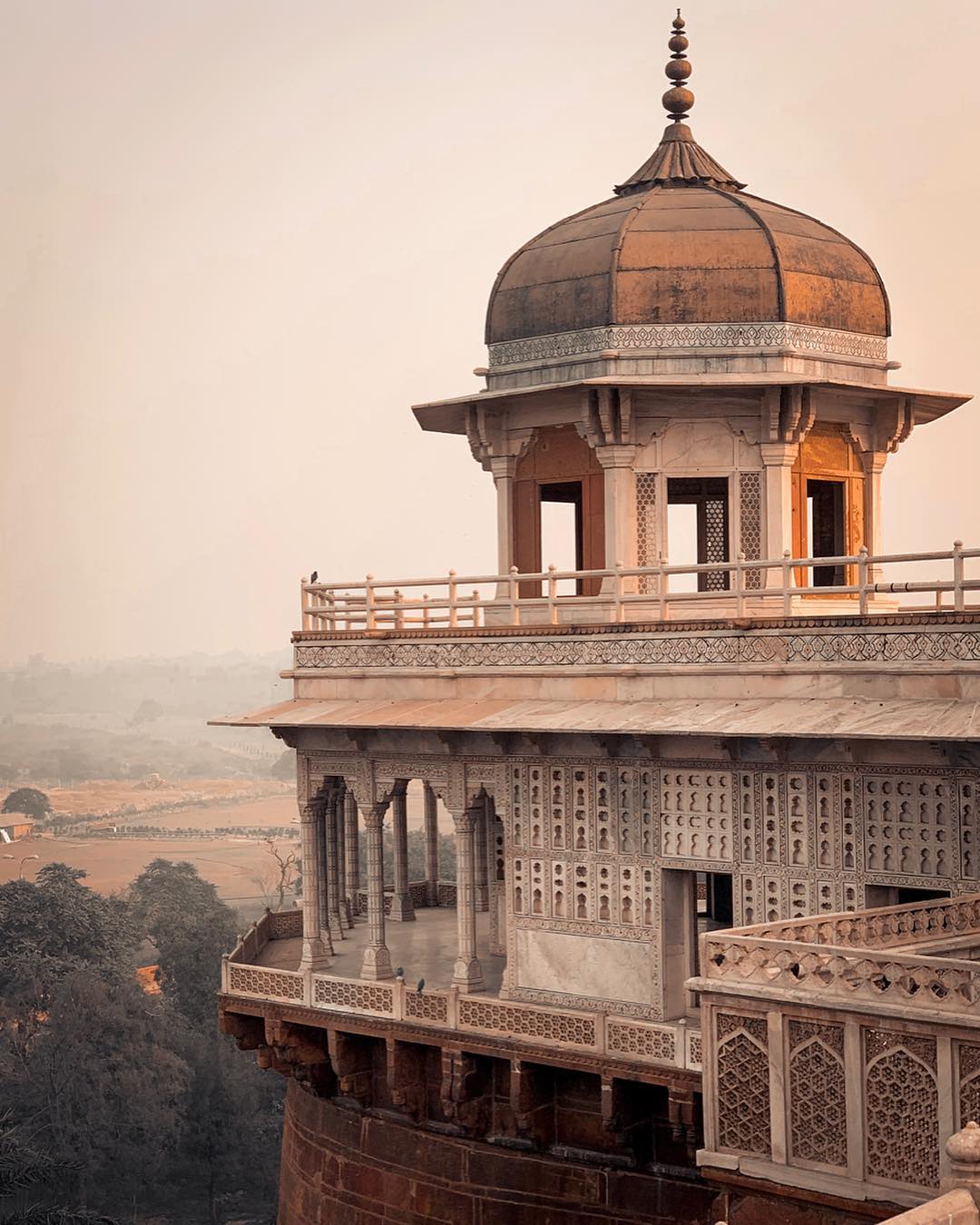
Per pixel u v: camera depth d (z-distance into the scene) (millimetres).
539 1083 22312
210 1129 65438
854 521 25703
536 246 26234
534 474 25781
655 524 24500
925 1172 12930
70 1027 64750
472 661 23500
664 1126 21469
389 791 24719
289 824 182500
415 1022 23281
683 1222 21172
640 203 25609
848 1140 13320
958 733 17406
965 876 18609
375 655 24734
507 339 25984
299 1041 25328
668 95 27047
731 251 24656
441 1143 23750
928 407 26594
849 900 19656
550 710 21984
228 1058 68000
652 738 21156
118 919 83188
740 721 19625
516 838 22969
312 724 24031
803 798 20062
